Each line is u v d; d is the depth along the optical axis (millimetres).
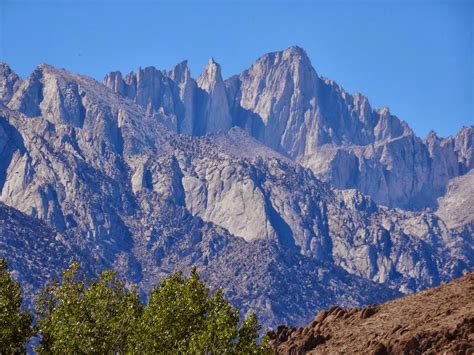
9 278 172125
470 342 155250
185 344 161625
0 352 167625
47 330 169125
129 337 164625
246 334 161125
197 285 168750
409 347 159750
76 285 172750
